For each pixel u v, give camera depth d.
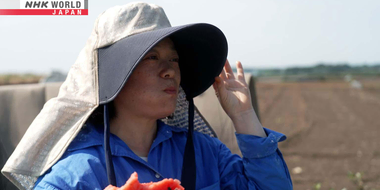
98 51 1.61
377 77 84.00
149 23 1.61
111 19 1.60
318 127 11.63
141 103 1.62
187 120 2.06
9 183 2.21
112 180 1.49
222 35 1.77
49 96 3.21
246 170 1.87
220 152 2.02
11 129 3.04
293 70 92.19
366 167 6.30
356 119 13.92
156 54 1.65
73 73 1.67
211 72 1.95
